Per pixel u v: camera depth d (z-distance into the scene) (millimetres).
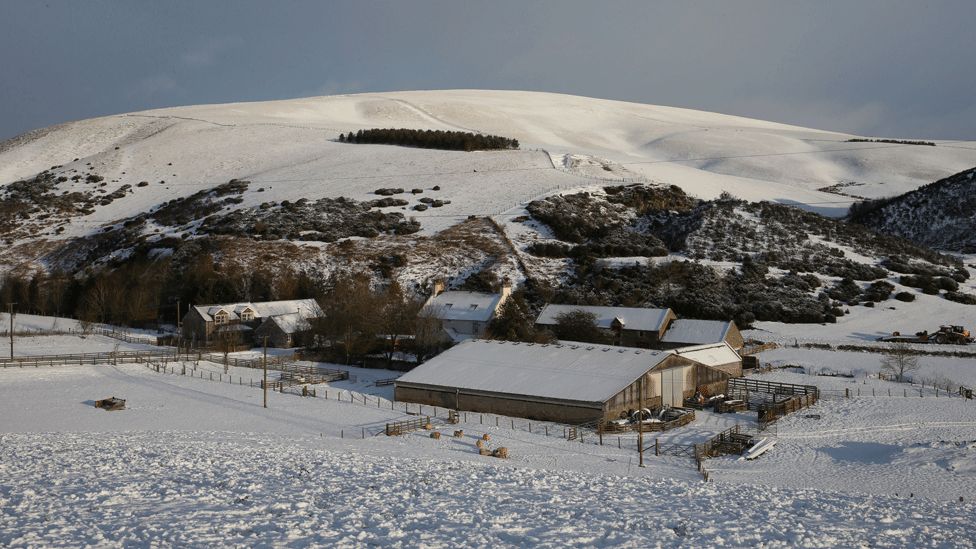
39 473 27516
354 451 38281
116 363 68062
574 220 121500
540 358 57531
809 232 126062
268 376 63875
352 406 53469
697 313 91250
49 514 21250
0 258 123688
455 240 112438
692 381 58031
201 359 72188
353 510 22875
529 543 19969
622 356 56281
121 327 95875
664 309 76938
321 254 109062
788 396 57469
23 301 105750
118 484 25469
